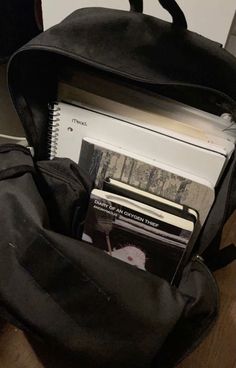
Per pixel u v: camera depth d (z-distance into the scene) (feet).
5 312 1.72
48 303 1.61
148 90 1.94
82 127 1.98
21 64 1.73
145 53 1.64
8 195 1.67
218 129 1.84
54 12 2.10
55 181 1.92
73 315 1.59
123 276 1.54
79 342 1.59
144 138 1.87
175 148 1.84
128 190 1.91
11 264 1.63
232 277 2.48
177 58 1.62
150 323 1.50
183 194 1.91
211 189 1.84
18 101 1.85
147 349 1.56
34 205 1.63
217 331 2.19
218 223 1.80
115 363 1.62
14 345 1.99
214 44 1.62
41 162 1.98
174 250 1.84
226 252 2.13
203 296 1.61
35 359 1.96
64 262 1.55
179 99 2.00
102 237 1.96
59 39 1.62
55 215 2.03
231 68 1.60
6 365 1.92
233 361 2.07
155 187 1.95
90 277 1.53
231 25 1.91
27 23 2.45
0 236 1.65
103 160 1.96
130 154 1.90
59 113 1.98
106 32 1.64
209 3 1.78
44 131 2.09
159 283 1.58
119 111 1.91
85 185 1.98
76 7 2.04
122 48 1.65
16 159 1.83
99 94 1.96
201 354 2.08
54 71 1.98
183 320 1.60
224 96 1.61
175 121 1.86
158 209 1.84
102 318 1.56
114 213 1.85
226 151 1.79
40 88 1.94
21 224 1.60
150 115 1.87
